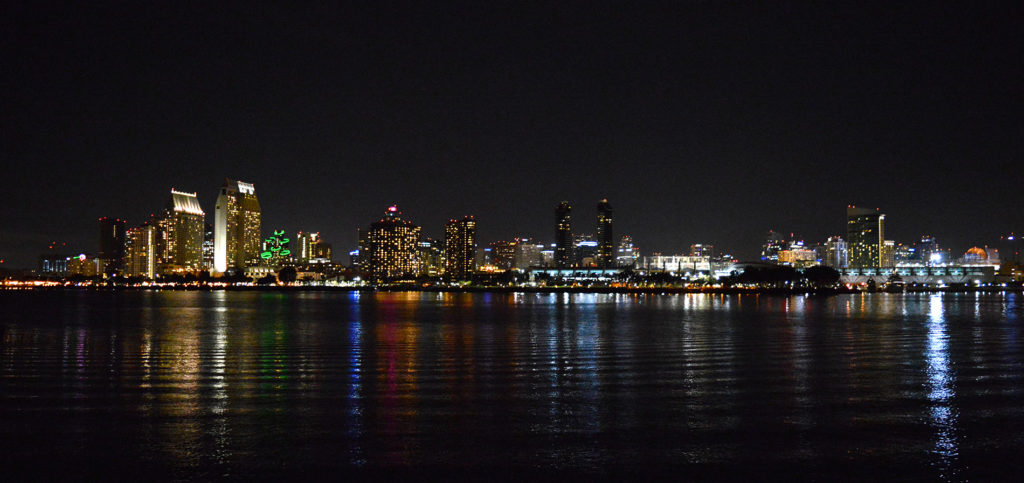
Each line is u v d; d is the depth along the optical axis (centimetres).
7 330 8525
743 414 2808
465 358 5047
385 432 2495
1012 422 2636
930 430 2508
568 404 3047
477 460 2130
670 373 4106
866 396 3225
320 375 4072
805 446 2291
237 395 3316
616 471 2022
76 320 11100
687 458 2153
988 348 5572
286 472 2014
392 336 7438
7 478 1969
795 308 15862
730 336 7144
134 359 5009
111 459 2148
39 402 3125
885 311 13800
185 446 2295
